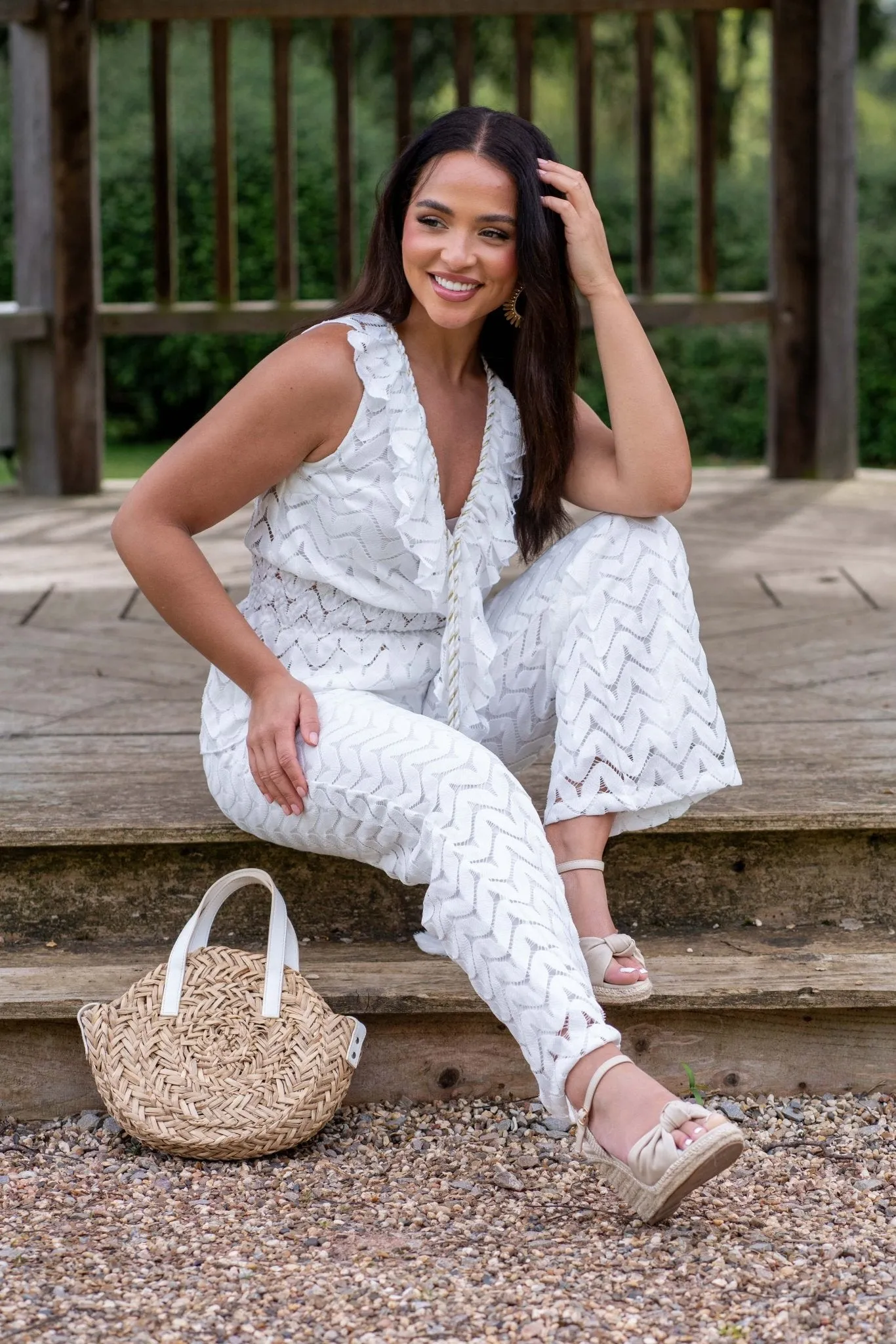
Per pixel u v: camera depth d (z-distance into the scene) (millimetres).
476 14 5477
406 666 2086
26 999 2100
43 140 5488
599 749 2047
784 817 2305
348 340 1979
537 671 2121
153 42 5520
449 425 2096
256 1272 1734
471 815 1852
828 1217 1874
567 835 2072
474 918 1812
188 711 2912
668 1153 1704
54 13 5395
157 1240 1801
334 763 1942
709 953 2273
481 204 1951
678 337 10289
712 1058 2199
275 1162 1990
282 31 5547
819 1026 2201
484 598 2326
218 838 2264
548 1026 1775
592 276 2062
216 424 1960
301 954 2266
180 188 9875
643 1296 1690
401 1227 1835
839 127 5652
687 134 13250
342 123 5625
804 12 5602
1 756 2615
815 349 5883
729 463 10234
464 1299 1683
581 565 2074
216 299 5699
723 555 4438
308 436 1973
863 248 9641
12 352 5703
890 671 3178
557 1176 1968
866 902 2389
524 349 2072
